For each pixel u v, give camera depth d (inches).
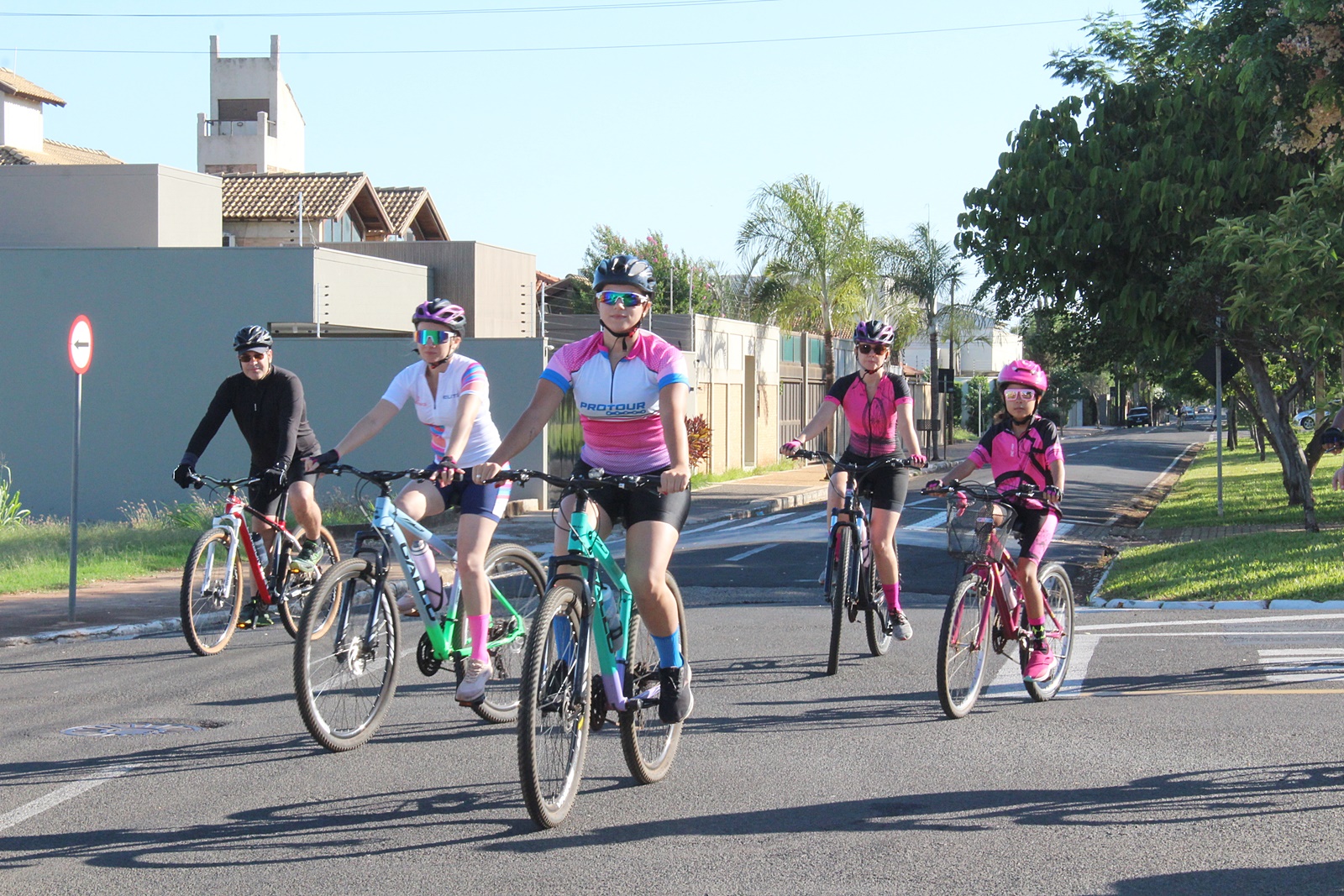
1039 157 809.5
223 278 1013.2
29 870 185.0
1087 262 810.8
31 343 1021.2
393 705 295.6
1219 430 804.6
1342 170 567.8
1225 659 348.2
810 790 224.4
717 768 239.5
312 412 983.6
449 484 257.9
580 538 209.9
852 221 1515.7
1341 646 364.2
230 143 2605.8
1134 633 398.9
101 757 248.8
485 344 984.3
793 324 1628.9
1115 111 810.2
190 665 351.6
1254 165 716.7
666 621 217.2
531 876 181.6
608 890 176.1
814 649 373.4
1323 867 182.9
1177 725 270.8
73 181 1137.4
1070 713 285.3
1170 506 949.2
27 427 1021.8
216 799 220.1
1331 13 619.2
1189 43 713.6
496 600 273.6
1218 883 177.6
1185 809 211.3
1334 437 275.4
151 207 1131.9
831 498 343.3
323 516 800.3
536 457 983.0
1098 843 194.5
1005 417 295.6
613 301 210.7
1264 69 640.4
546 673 201.3
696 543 724.0
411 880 180.2
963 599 280.4
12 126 1793.8
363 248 1349.7
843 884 178.1
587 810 213.2
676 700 218.1
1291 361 905.5
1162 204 735.7
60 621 432.8
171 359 1013.8
